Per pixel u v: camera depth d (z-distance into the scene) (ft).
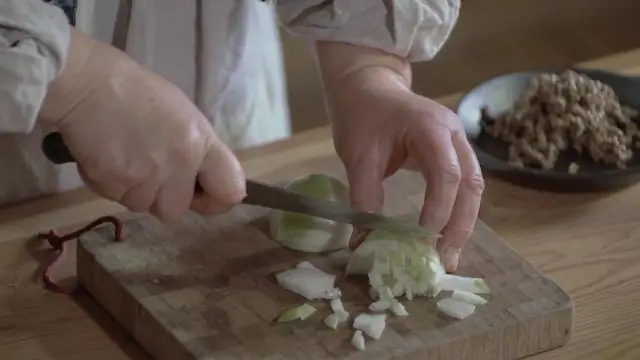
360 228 3.84
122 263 3.78
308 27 4.05
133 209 3.58
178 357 3.51
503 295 3.71
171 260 3.82
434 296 3.70
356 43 4.02
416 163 3.85
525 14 8.84
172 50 4.59
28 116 3.26
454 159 3.70
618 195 4.36
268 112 5.03
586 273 3.96
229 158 3.51
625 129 4.61
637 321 3.77
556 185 4.33
